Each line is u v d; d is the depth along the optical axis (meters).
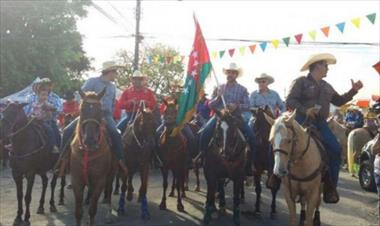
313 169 6.67
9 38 22.09
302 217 7.64
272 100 11.30
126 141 9.23
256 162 9.53
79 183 7.44
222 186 9.57
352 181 15.20
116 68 8.66
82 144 7.18
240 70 9.77
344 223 9.30
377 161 7.87
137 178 14.39
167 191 12.20
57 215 9.43
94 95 7.36
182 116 9.58
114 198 11.22
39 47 22.88
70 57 24.73
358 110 19.66
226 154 8.16
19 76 22.00
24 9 22.36
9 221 8.88
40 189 12.38
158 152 9.95
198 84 9.65
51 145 9.05
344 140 18.67
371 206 10.99
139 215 9.48
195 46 9.63
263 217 9.58
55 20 23.20
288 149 6.32
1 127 8.73
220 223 8.99
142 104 9.34
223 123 8.31
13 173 8.55
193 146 10.30
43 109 9.13
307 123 7.03
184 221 9.10
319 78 7.19
